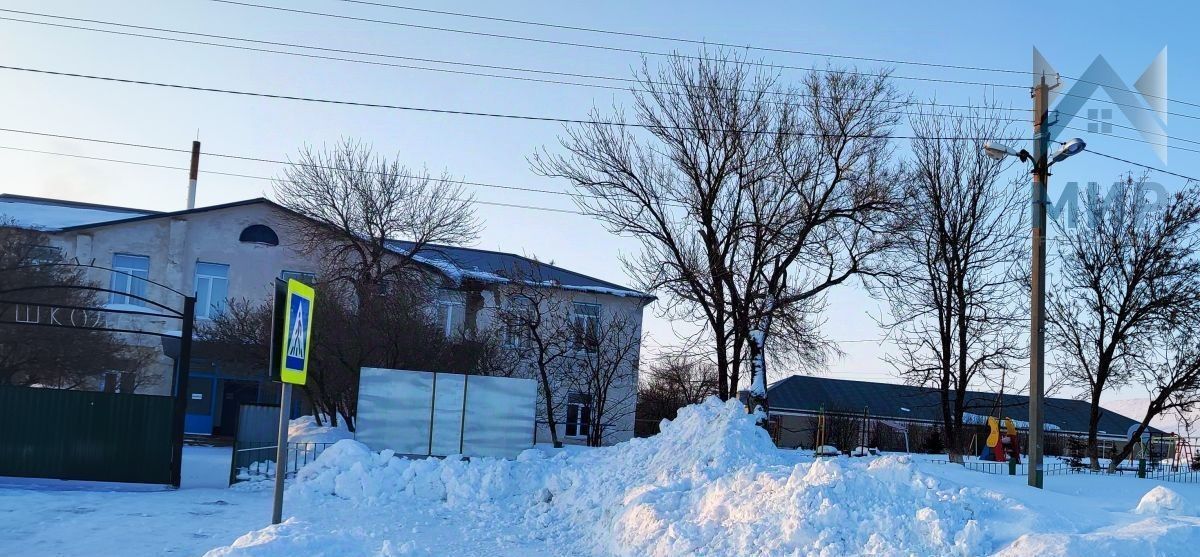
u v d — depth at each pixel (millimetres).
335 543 8531
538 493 15141
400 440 19172
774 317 26359
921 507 9492
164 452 16594
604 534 11758
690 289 26422
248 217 36625
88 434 16422
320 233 34906
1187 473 26109
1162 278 25531
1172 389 25594
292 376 8641
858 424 45594
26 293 27438
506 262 39969
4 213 33844
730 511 10547
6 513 12633
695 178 26984
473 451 19375
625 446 17219
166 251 35500
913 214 25828
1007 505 9672
